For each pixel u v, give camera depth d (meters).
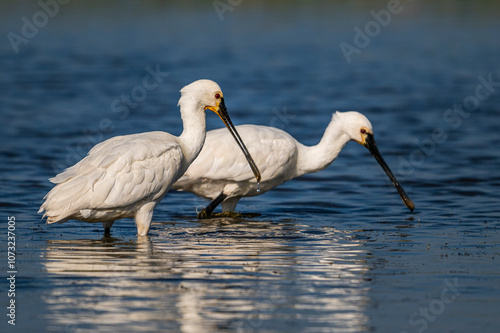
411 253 12.66
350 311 9.73
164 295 10.21
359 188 19.34
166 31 55.75
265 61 44.50
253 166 15.67
